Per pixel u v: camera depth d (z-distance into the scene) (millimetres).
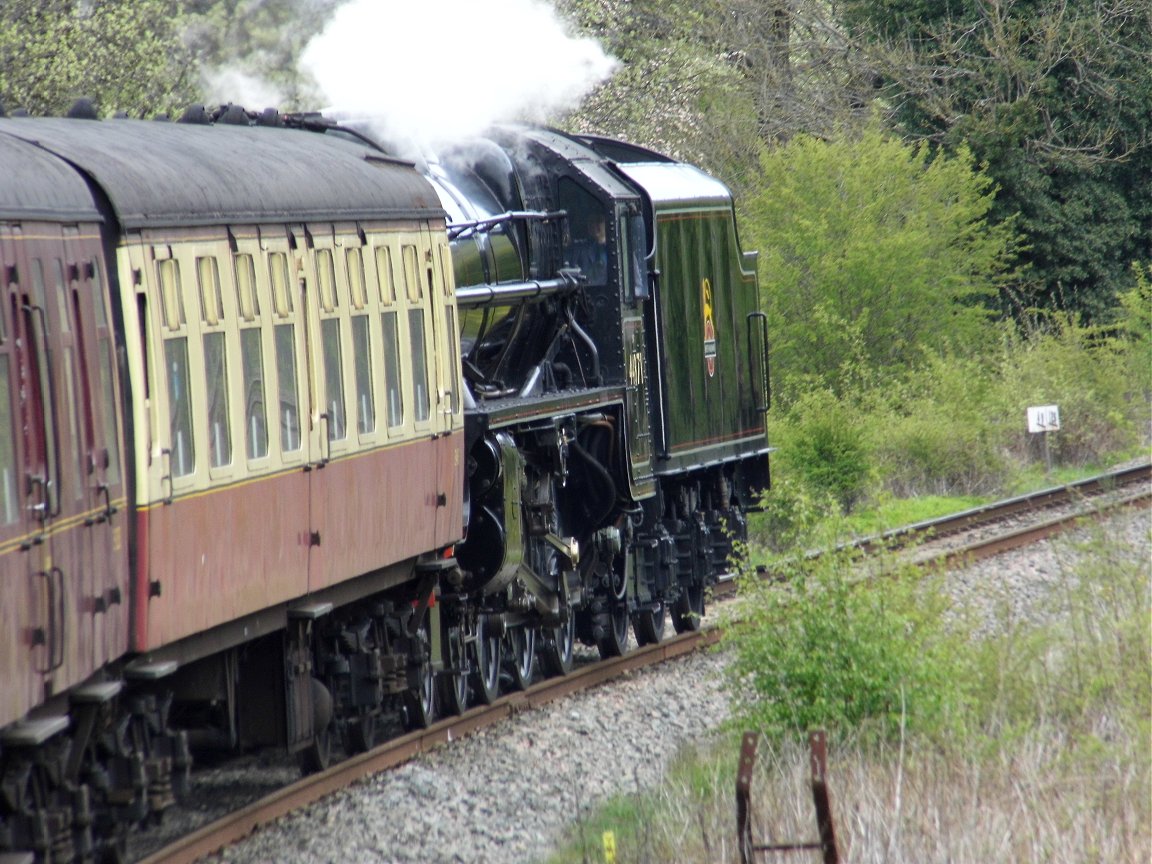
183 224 33719
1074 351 115125
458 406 47781
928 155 144500
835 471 93688
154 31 87062
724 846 33156
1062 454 109688
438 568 46781
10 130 31391
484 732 47938
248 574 35938
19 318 27297
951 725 41656
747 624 46406
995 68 142625
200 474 33812
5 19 80688
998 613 51531
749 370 72812
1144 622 45750
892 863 32094
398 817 38219
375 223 43188
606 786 41812
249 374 36250
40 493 27484
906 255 113125
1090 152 145000
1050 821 34000
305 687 40250
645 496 61062
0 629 25859
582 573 58906
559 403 54750
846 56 147000
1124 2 144250
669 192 65625
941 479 101562
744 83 139875
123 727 32469
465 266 52375
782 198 114875
